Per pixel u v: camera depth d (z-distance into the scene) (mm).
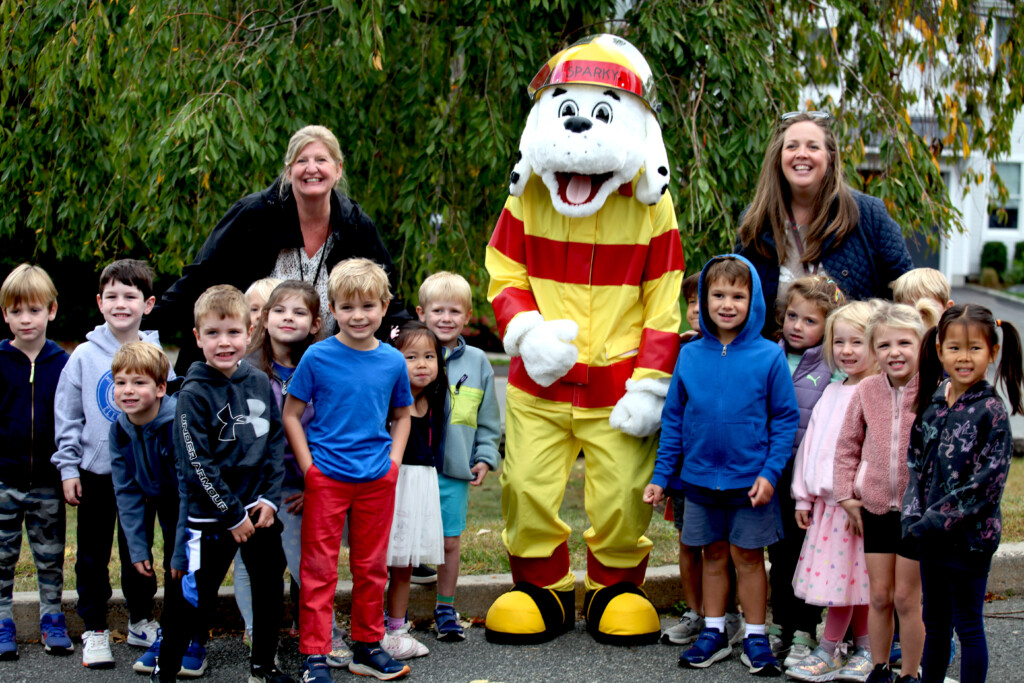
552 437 4145
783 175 4172
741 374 3773
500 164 6449
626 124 4012
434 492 3924
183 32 6711
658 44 6168
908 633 3357
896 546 3410
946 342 3143
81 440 3805
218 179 6262
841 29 7852
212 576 3316
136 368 3510
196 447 3271
